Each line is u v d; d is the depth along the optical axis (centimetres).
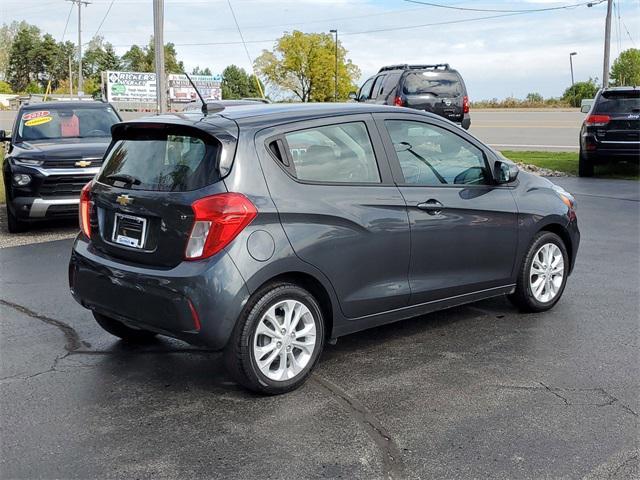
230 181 422
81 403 432
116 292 451
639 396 437
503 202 566
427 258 515
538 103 6066
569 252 641
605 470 349
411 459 361
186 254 418
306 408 423
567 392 443
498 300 655
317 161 464
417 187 511
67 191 991
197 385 461
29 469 353
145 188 450
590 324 578
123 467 355
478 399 434
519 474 345
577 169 1695
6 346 536
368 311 487
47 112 1152
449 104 1722
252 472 349
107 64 10725
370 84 1975
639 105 1470
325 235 450
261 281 421
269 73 6419
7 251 893
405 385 457
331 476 345
